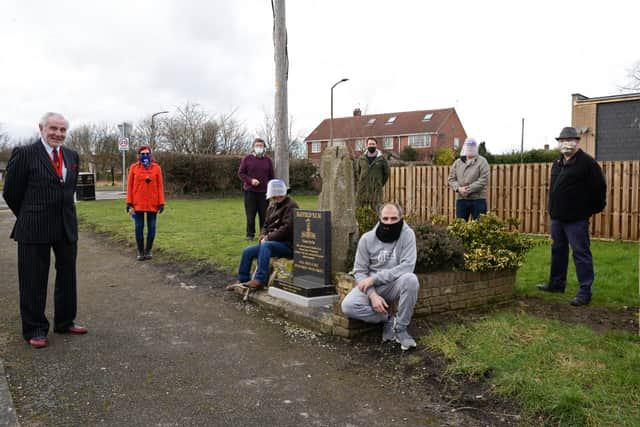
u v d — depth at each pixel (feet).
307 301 18.19
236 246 30.78
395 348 14.96
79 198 72.59
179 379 13.12
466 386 12.30
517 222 19.53
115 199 77.20
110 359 14.44
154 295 21.72
